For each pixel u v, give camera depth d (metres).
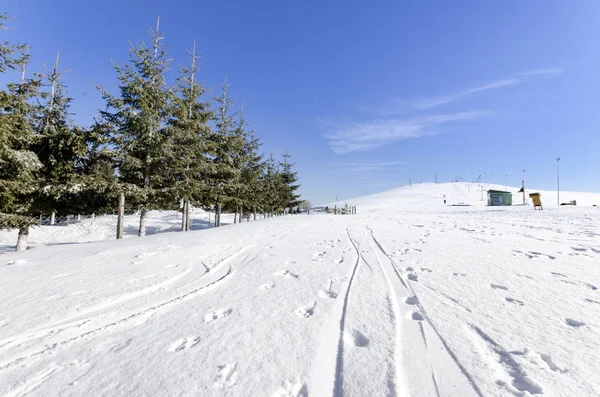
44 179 12.38
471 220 16.08
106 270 5.58
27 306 3.78
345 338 2.83
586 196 76.88
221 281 4.85
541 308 3.46
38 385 2.21
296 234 10.45
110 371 2.37
